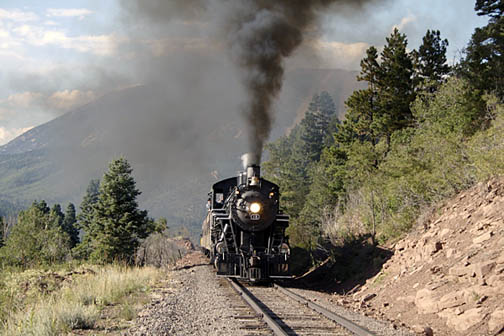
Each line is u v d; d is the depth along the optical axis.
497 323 7.64
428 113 22.86
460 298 9.10
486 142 14.90
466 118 19.64
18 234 37.28
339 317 9.02
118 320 9.16
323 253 21.84
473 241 10.76
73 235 70.12
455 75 26.77
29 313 8.70
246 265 15.10
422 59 35.28
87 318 8.81
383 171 19.05
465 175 15.18
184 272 19.95
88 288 12.00
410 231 15.89
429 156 17.58
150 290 13.48
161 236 35.97
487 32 27.19
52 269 19.86
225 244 15.55
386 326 9.16
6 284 13.97
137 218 31.69
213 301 11.17
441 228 13.19
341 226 22.66
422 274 11.55
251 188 15.85
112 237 30.17
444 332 8.57
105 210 31.59
